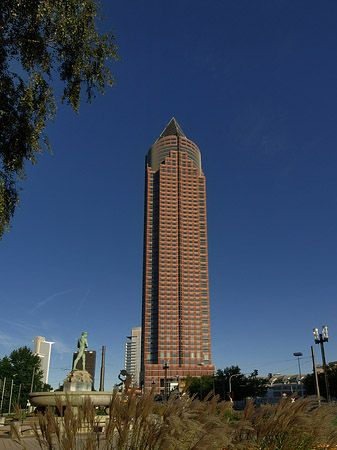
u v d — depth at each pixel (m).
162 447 4.50
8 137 12.02
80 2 12.62
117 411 4.82
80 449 4.62
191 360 178.88
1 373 73.31
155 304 191.50
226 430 4.94
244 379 86.75
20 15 11.77
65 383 25.77
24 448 4.80
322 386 72.19
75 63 12.99
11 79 12.13
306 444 5.82
